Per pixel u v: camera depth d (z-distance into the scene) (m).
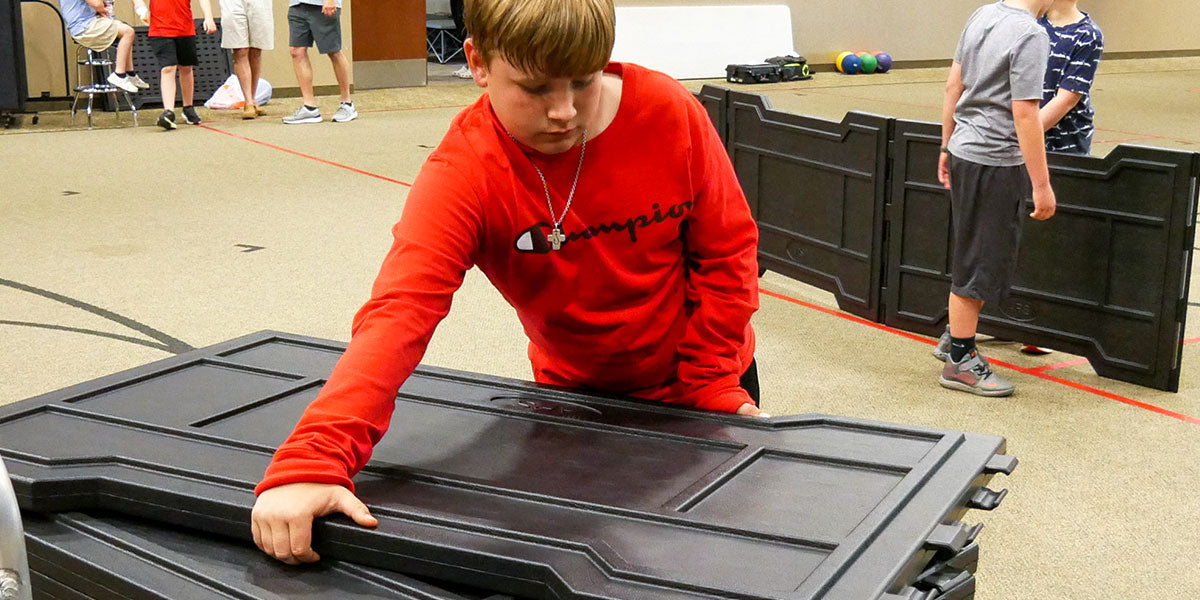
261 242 5.18
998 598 2.25
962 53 3.36
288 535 1.18
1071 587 2.30
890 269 4.04
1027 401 3.38
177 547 1.27
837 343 3.92
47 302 4.15
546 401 1.61
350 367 1.26
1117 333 3.51
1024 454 2.97
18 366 3.46
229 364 1.78
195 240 5.19
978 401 3.37
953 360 3.46
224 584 1.16
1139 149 3.32
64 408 1.56
